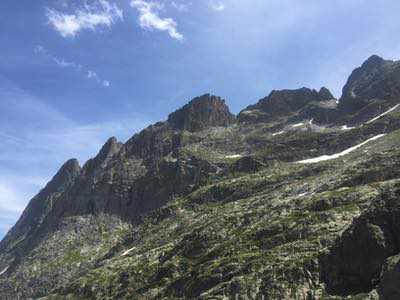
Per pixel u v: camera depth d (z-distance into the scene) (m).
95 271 191.25
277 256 114.00
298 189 177.62
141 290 150.00
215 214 195.12
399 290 69.12
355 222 91.00
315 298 89.31
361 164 168.62
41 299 187.12
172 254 164.00
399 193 88.31
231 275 116.31
